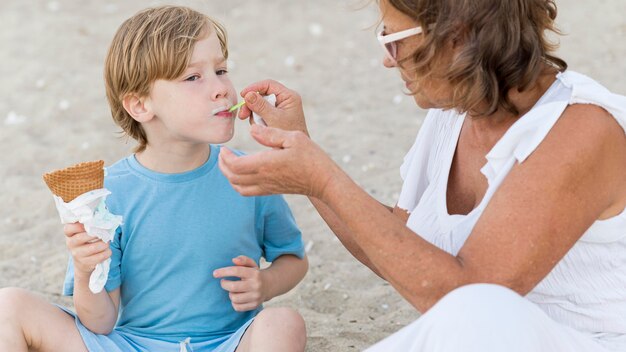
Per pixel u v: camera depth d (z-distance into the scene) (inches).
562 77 88.7
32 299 104.2
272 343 100.0
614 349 88.1
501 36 84.7
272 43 306.3
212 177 113.7
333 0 358.0
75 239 99.0
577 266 88.8
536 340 76.5
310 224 178.1
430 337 77.2
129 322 112.3
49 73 278.2
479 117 90.5
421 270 83.0
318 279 154.1
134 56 108.3
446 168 96.5
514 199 83.3
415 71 87.9
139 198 111.5
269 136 88.0
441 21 84.8
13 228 179.9
